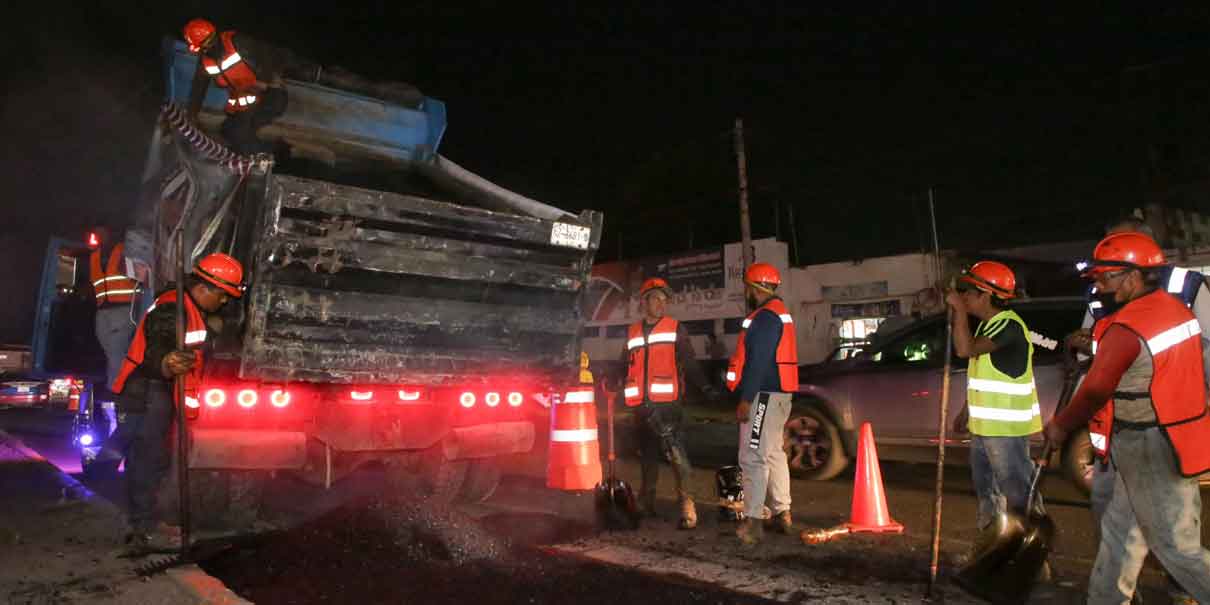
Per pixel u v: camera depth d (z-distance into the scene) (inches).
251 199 200.7
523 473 345.4
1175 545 126.2
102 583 173.6
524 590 169.5
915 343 330.3
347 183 282.8
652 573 182.5
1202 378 127.8
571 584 173.6
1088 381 131.6
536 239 225.1
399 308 211.8
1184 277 142.6
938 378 316.2
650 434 245.6
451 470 252.7
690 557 197.8
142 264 256.2
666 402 236.8
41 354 367.6
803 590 169.6
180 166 228.1
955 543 213.3
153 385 208.7
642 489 249.6
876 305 982.4
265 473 224.8
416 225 209.2
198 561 190.2
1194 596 126.6
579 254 235.6
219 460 204.4
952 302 173.3
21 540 211.8
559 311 237.9
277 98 272.7
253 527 229.0
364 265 203.8
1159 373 126.8
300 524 215.3
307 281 200.8
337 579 175.5
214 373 207.9
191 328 200.8
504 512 252.8
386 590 168.7
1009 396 176.1
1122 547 134.2
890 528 225.9
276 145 276.1
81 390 385.7
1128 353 127.3
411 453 243.1
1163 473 126.3
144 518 214.8
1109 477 147.6
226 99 268.5
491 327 225.3
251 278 196.2
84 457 362.0
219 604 158.6
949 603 160.1
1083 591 169.0
